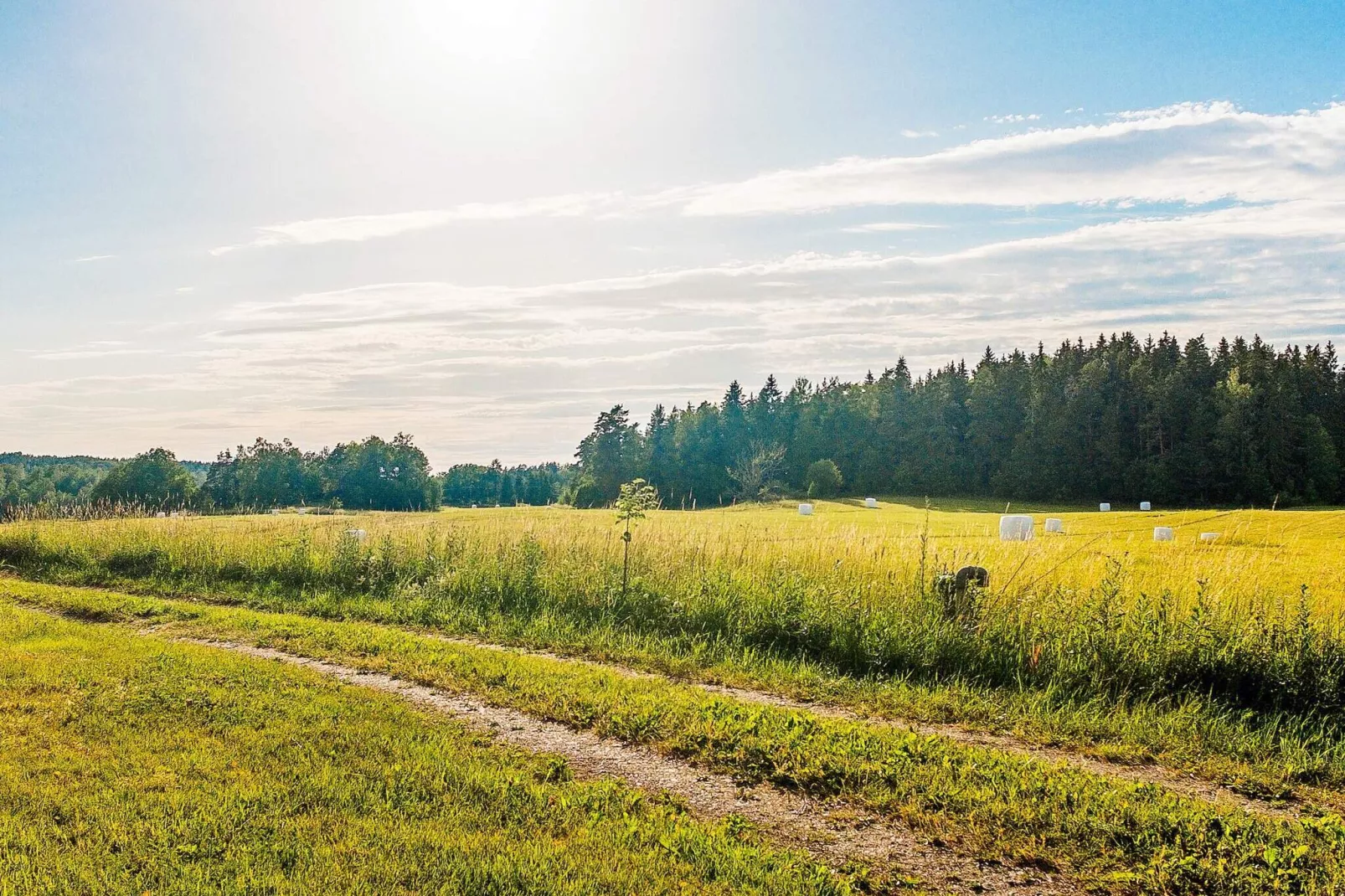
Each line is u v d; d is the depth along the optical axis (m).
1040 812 5.88
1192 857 5.23
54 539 20.97
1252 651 8.77
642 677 9.64
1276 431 82.38
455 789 6.11
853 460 106.38
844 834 5.69
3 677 8.84
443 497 142.88
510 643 11.68
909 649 10.02
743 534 15.63
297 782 6.15
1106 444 90.69
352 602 14.45
